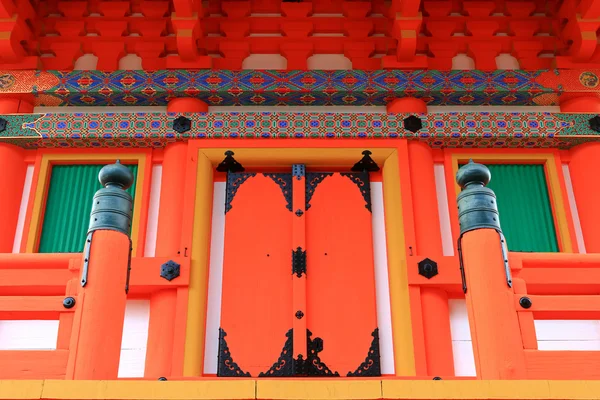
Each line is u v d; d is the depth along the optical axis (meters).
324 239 7.74
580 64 8.59
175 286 7.30
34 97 8.40
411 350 7.07
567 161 8.42
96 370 4.21
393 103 8.48
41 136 8.14
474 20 8.90
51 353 4.32
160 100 8.48
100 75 8.45
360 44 8.76
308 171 8.16
